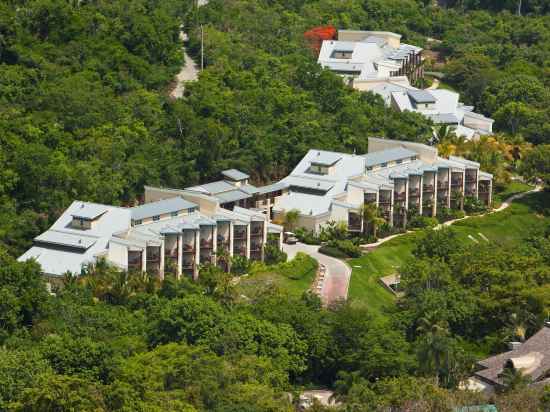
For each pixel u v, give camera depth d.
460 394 169.88
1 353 177.88
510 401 166.12
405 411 167.62
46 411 159.75
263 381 185.62
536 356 184.38
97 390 165.50
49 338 184.62
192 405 171.38
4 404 164.25
